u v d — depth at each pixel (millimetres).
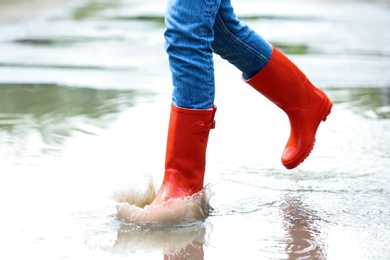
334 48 9539
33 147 5023
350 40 10234
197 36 3529
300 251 3117
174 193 3588
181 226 3473
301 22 12266
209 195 3701
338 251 3113
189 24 3516
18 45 9977
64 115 6055
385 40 10242
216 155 4840
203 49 3557
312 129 3947
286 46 9656
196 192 3639
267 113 6203
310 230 3391
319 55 9016
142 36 10758
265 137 5359
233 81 7672
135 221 3492
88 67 8352
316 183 4176
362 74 7789
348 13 13758
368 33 10930
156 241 3268
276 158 4758
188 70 3553
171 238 3311
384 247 3156
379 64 8391
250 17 12930
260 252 3109
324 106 3959
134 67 8367
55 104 6473
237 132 5516
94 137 5340
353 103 6441
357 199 3879
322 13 13734
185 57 3551
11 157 4750
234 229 3418
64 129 5566
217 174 4375
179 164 3611
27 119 5902
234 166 4559
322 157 4727
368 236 3301
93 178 4297
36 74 7926
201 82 3572
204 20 3525
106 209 3729
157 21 12523
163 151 4988
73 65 8484
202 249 3160
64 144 5117
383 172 4379
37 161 4668
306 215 3617
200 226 3467
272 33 10867
